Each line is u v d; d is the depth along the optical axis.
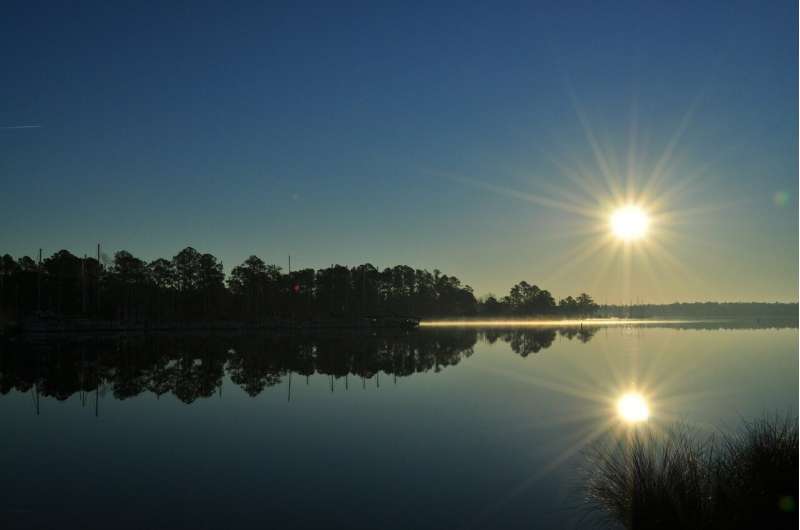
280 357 48.78
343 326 128.50
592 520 10.70
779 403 23.48
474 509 11.62
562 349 58.22
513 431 18.92
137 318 108.94
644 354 50.25
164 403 25.05
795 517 9.05
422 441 17.62
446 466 14.82
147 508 11.90
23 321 90.25
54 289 108.12
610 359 45.97
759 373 34.53
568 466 14.59
